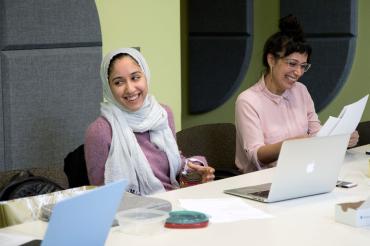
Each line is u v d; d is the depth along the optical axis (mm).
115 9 3723
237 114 3367
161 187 2828
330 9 4703
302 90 3533
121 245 1849
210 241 1889
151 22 3898
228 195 2424
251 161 3275
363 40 4617
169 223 2012
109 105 2830
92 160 2770
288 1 4926
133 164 2781
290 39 3242
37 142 3398
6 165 3312
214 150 3469
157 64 3943
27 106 3342
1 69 3250
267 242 1885
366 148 3408
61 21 3432
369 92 4609
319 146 2324
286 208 2250
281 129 3379
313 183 2385
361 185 2600
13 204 2150
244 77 5297
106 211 1593
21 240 1847
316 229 2012
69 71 3490
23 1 3281
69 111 3512
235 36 5273
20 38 3283
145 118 2855
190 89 5566
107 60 2811
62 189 2490
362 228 2029
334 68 4730
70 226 1483
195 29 5484
